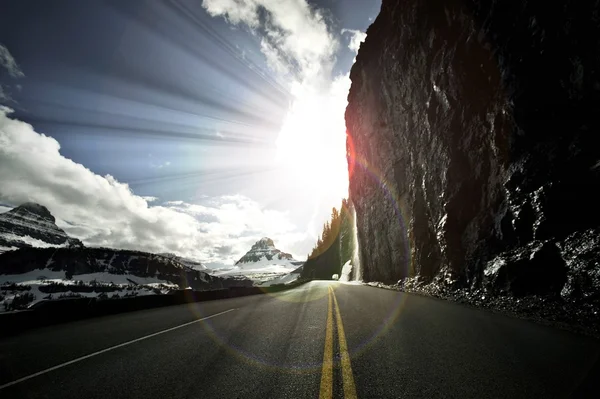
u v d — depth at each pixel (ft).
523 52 38.22
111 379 13.58
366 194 135.64
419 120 69.62
